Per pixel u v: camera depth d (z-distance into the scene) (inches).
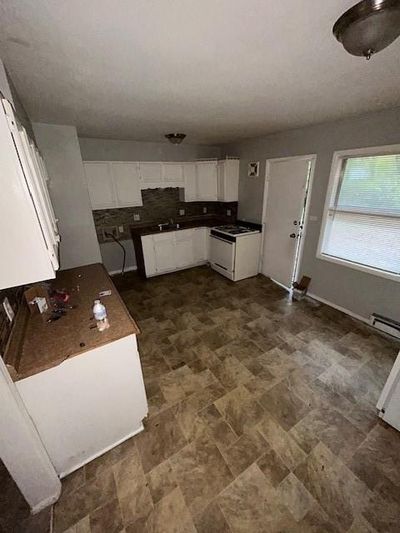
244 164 161.9
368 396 75.5
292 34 40.7
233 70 54.4
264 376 83.7
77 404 53.3
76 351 49.8
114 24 37.4
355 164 103.6
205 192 181.2
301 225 133.1
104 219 164.1
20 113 63.4
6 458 43.7
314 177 118.9
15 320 58.6
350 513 49.3
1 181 33.4
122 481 55.4
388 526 47.4
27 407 47.4
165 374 85.6
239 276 161.3
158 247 164.7
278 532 46.9
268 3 33.0
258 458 59.2
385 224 98.3
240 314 122.0
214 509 50.3
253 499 51.7
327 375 83.6
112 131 121.3
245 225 171.3
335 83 62.8
